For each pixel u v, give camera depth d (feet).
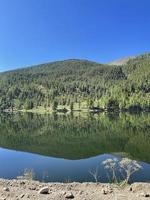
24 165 87.25
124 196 31.45
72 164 87.40
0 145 150.00
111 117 459.32
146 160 90.38
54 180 65.98
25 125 318.65
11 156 108.06
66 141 168.76
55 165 86.22
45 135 207.62
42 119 444.96
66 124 324.19
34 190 34.14
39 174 73.31
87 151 122.83
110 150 122.72
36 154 114.11
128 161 39.75
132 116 476.54
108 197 30.91
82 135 202.80
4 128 278.05
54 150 128.36
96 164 85.92
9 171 78.43
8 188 33.86
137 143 146.51
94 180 64.13
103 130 237.25
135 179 61.05
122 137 180.14
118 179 62.03
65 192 32.12
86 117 476.13
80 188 36.29
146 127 255.50
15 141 170.30
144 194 31.68
